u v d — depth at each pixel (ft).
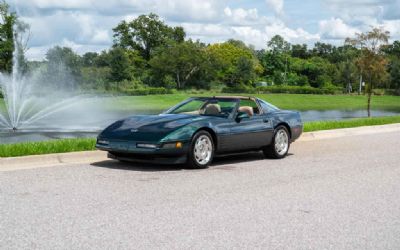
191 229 17.39
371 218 19.43
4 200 20.95
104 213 19.22
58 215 18.80
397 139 50.52
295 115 37.52
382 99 301.22
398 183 26.81
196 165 30.12
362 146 44.01
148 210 19.81
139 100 239.91
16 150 32.22
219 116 32.63
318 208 20.86
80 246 15.33
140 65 380.99
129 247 15.34
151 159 29.12
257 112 34.94
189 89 338.34
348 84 353.51
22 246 15.24
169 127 29.45
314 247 15.80
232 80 356.79
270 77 416.46
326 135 54.03
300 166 32.35
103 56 330.75
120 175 27.45
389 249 15.76
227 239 16.37
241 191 23.97
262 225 18.12
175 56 336.29
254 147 34.19
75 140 38.60
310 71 411.75
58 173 27.50
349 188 25.26
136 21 403.95
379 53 118.11
